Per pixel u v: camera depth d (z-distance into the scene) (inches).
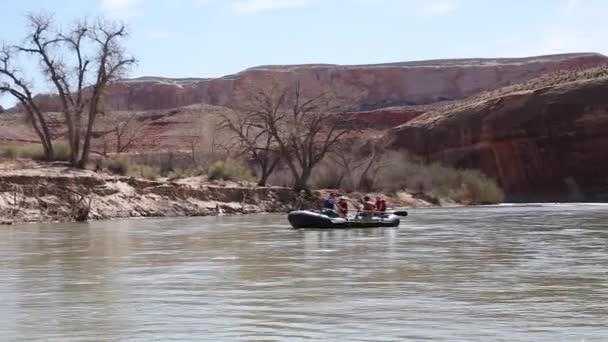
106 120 3860.7
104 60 2657.5
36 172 2418.8
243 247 1330.0
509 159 4013.3
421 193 3454.7
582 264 1059.9
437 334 619.8
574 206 3221.0
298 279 924.0
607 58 6510.8
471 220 2155.5
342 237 1542.8
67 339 613.9
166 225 1964.8
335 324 658.8
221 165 3058.6
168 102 7086.6
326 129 4222.4
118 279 930.7
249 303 759.7
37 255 1205.7
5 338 617.6
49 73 2672.2
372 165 3592.5
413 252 1232.8
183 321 675.4
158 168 3225.9
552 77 4549.7
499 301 763.4
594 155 3858.3
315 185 3297.2
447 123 4220.0
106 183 2385.6
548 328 639.1
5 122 4758.9
